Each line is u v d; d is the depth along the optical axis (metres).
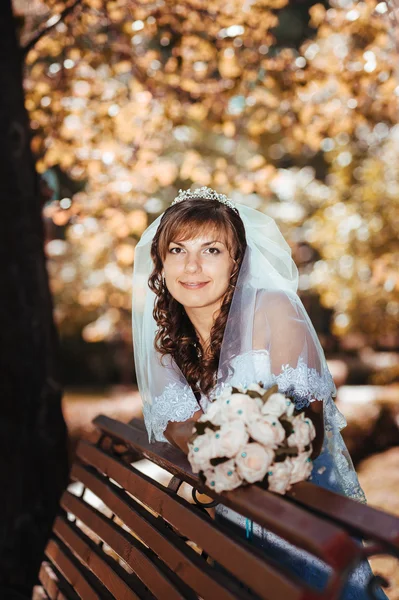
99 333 15.62
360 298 12.27
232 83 6.84
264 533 2.39
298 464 1.78
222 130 7.16
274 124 7.49
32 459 4.06
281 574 1.44
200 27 6.58
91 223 7.05
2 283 4.02
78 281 17.41
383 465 7.89
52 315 4.30
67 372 21.81
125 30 6.52
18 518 4.00
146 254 2.82
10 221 4.05
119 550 2.48
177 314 2.71
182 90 6.88
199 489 2.05
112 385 21.44
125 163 6.77
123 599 2.31
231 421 1.77
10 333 4.02
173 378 2.55
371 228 11.77
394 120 7.17
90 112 6.69
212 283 2.56
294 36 18.28
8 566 3.94
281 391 2.28
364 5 6.38
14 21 4.20
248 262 2.53
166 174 6.91
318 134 7.40
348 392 15.88
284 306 2.41
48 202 6.29
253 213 2.67
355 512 1.55
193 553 1.94
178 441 2.38
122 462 2.87
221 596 1.63
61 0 5.88
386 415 10.58
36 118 6.51
